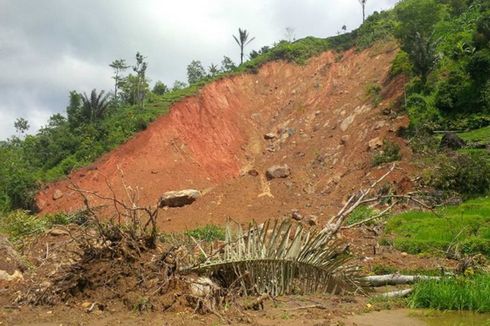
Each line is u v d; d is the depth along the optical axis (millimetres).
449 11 41219
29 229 15609
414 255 14664
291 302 8633
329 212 26734
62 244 10742
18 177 34281
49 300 8117
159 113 39844
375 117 34406
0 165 35406
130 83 45281
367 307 8602
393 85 37125
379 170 27844
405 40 36688
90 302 7988
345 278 9484
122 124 39031
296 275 9375
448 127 29922
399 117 32594
